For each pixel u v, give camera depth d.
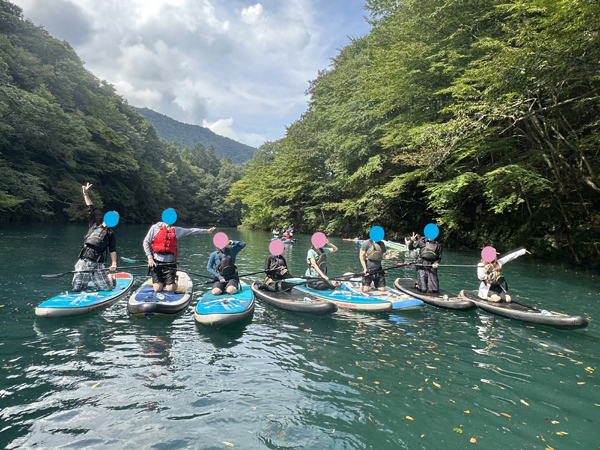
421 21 16.03
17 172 22.69
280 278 6.77
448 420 2.82
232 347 4.27
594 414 2.95
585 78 11.08
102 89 43.28
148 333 4.63
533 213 15.49
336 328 5.07
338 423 2.74
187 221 70.88
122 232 24.41
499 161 14.76
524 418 2.87
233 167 90.56
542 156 13.89
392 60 16.53
